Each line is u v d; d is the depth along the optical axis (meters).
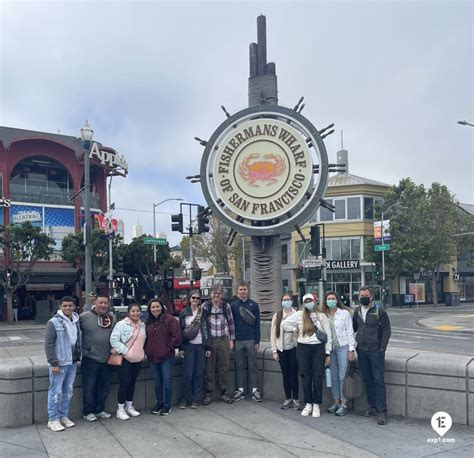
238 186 9.67
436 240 43.34
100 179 41.28
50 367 6.02
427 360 6.39
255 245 9.91
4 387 6.23
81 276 36.19
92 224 36.16
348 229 43.62
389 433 5.84
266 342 9.15
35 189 37.62
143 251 40.25
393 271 42.19
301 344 6.68
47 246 32.59
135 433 5.96
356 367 6.65
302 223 9.62
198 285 34.06
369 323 6.39
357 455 5.12
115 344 6.52
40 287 36.25
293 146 9.42
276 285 9.80
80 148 39.06
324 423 6.29
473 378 6.00
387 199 43.03
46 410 6.43
